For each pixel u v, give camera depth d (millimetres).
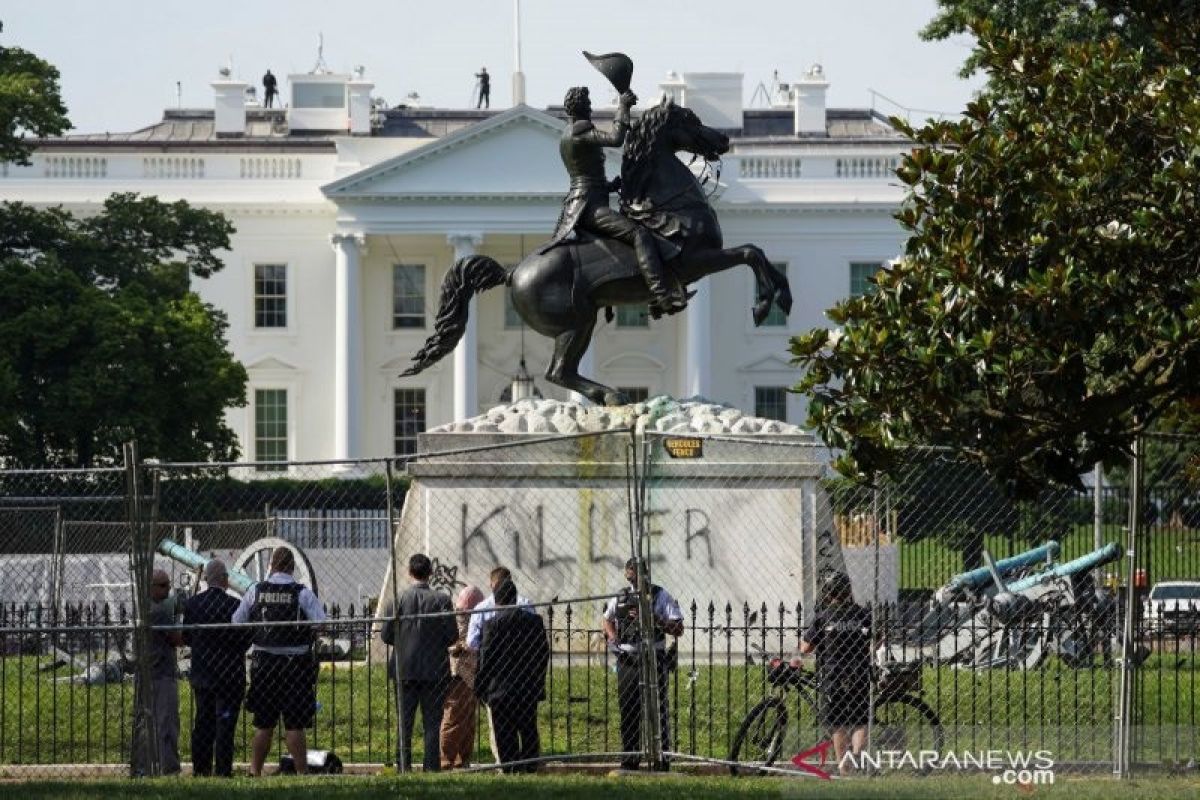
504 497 59969
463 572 59594
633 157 61594
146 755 47219
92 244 172625
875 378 41094
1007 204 41375
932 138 42312
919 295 41250
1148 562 48688
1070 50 44250
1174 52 45125
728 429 60062
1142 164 42906
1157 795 41562
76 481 100812
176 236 179375
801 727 47531
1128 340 41281
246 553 67938
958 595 56875
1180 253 42000
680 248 61094
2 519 83875
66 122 158625
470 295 63219
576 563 59531
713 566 59125
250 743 53125
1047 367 41031
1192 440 45938
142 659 47125
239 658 48031
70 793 42625
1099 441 41875
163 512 101312
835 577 46969
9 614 65062
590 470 59812
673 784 43531
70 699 52469
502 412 62156
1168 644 60469
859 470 41688
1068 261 40812
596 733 51625
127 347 162875
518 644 47812
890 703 47156
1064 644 55500
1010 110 44188
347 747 51875
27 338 158375
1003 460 41469
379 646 61094
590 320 62281
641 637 47156
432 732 48125
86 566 77312
